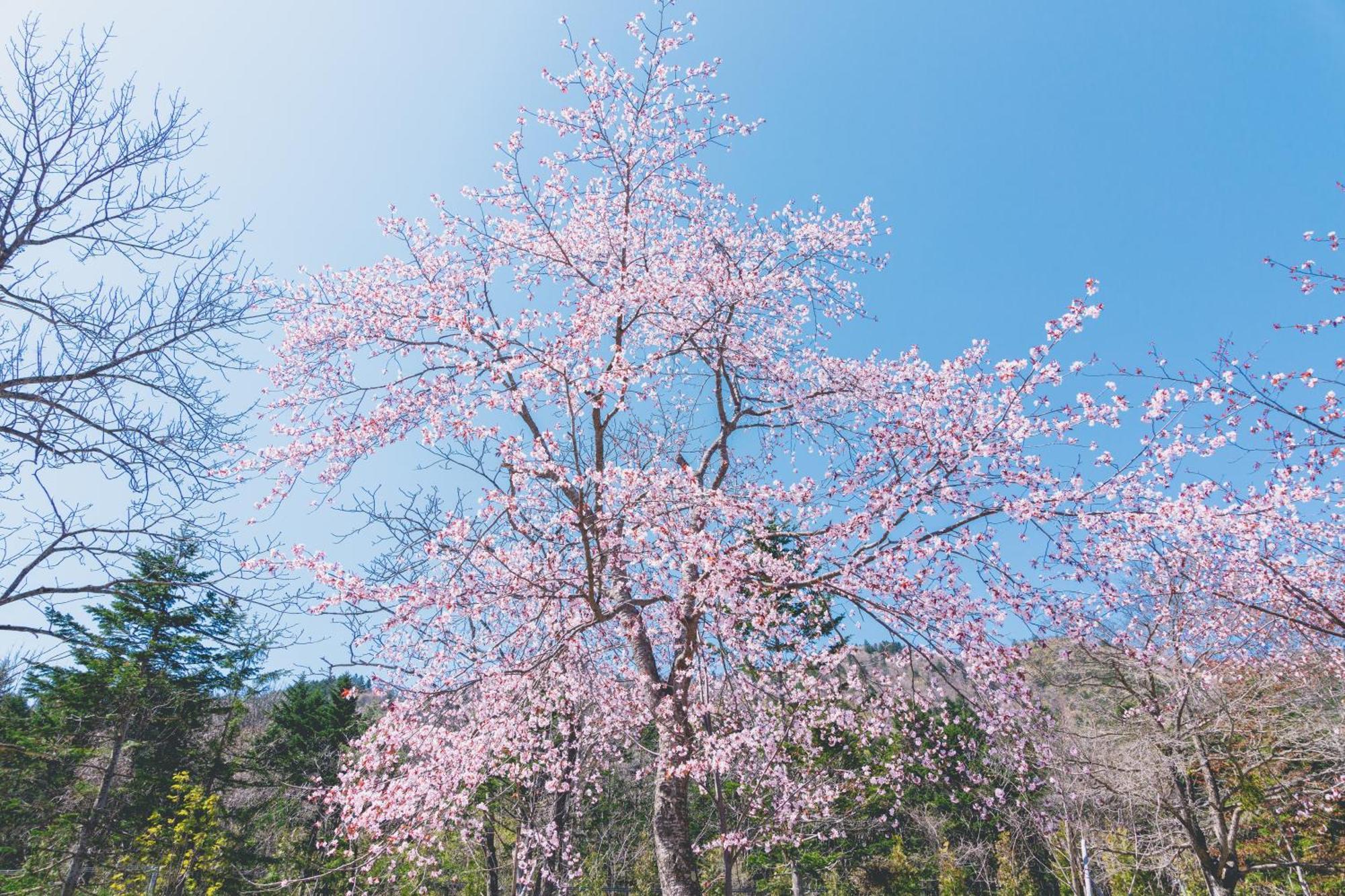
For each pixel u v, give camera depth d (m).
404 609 6.81
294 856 14.39
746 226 9.85
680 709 7.31
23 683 14.65
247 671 16.33
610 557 7.40
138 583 7.59
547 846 9.12
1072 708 12.17
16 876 13.02
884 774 9.77
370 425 7.66
